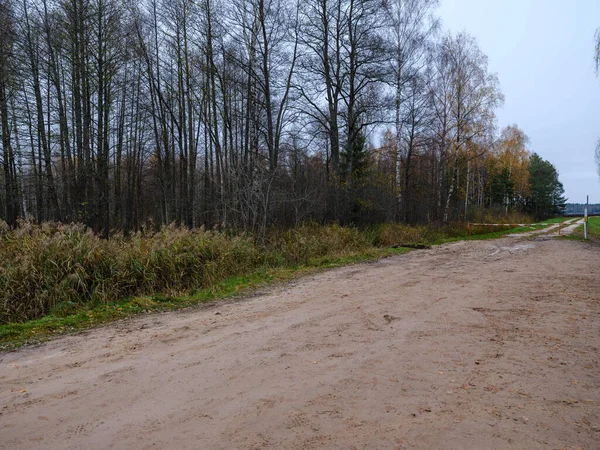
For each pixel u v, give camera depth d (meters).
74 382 4.28
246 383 4.05
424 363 4.39
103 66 20.58
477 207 36.09
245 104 24.30
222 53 20.38
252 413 3.41
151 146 32.47
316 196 21.16
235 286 10.24
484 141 29.98
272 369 4.39
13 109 21.30
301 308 7.28
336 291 8.70
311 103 21.84
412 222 27.00
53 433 3.20
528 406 3.38
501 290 8.03
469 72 27.00
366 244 17.91
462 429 3.04
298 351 4.95
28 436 3.17
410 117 25.67
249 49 20.31
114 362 4.88
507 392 3.65
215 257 11.86
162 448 2.92
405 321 6.07
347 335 5.52
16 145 22.12
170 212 27.20
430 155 30.84
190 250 11.38
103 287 8.88
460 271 10.70
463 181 37.94
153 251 10.34
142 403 3.69
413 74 24.34
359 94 22.98
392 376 4.08
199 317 7.16
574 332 5.29
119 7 20.09
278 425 3.19
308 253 14.80
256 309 7.49
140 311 7.94
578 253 13.78
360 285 9.27
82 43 19.03
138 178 30.66
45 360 5.12
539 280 8.94
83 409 3.62
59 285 8.38
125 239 11.99
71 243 9.49
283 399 3.65
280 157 23.41
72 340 6.04
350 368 4.32
